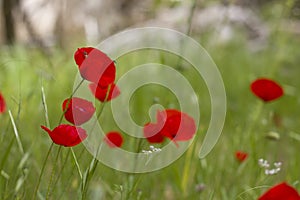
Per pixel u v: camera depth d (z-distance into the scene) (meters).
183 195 2.13
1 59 3.70
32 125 2.28
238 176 2.20
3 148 2.02
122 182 1.93
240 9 5.81
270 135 2.19
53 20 5.28
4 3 5.09
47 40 4.93
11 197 1.91
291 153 2.44
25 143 2.15
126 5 5.93
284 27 4.18
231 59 4.36
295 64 4.41
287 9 3.74
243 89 3.71
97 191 1.99
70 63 3.60
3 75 3.40
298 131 3.04
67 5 5.40
